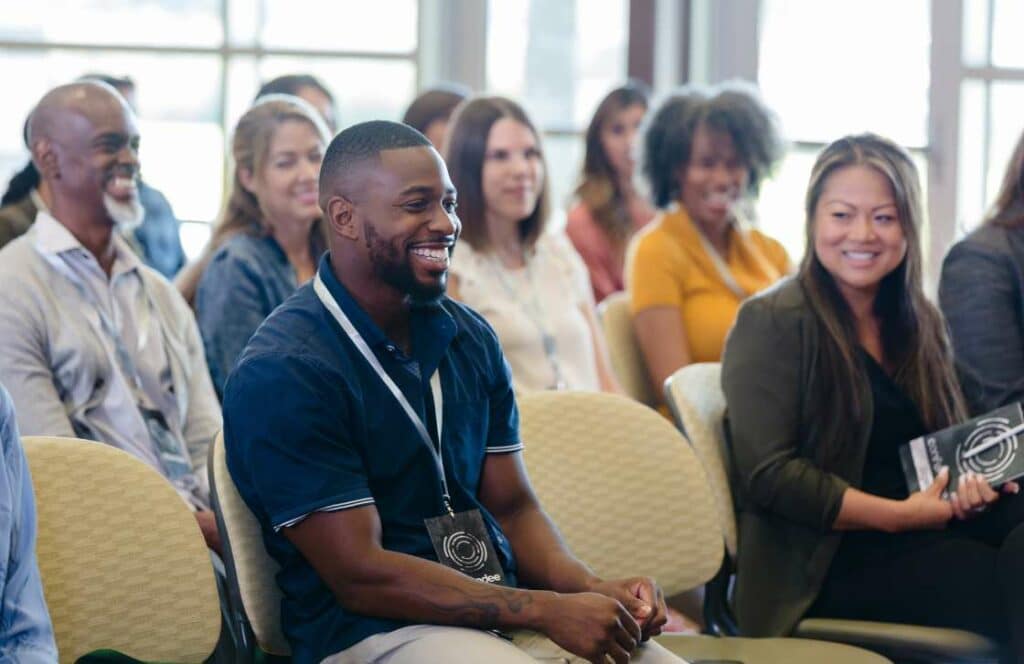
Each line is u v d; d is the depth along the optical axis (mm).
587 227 7293
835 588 4340
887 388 4469
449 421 3572
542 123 8172
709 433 4457
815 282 4504
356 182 3459
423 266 3467
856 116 8227
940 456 4320
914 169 4520
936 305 4695
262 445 3324
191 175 7805
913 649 4125
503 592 3248
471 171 5609
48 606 3369
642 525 4188
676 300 6031
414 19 7926
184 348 4562
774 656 3934
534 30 8125
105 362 4289
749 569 4379
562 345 5664
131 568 3457
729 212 6168
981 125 8141
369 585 3271
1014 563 4039
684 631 5422
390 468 3457
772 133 6223
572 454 4152
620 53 8156
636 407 4254
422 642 3232
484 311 5531
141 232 6555
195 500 4320
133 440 4289
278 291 5160
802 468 4316
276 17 7844
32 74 7715
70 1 7715
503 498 3699
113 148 4344
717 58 8266
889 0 8156
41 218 4332
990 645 4133
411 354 3566
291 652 3512
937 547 4273
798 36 8250
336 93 7922
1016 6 8086
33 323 4199
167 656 3467
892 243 4441
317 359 3383
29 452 3414
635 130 7270
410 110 6848
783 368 4414
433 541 3439
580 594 3248
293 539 3334
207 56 7797
